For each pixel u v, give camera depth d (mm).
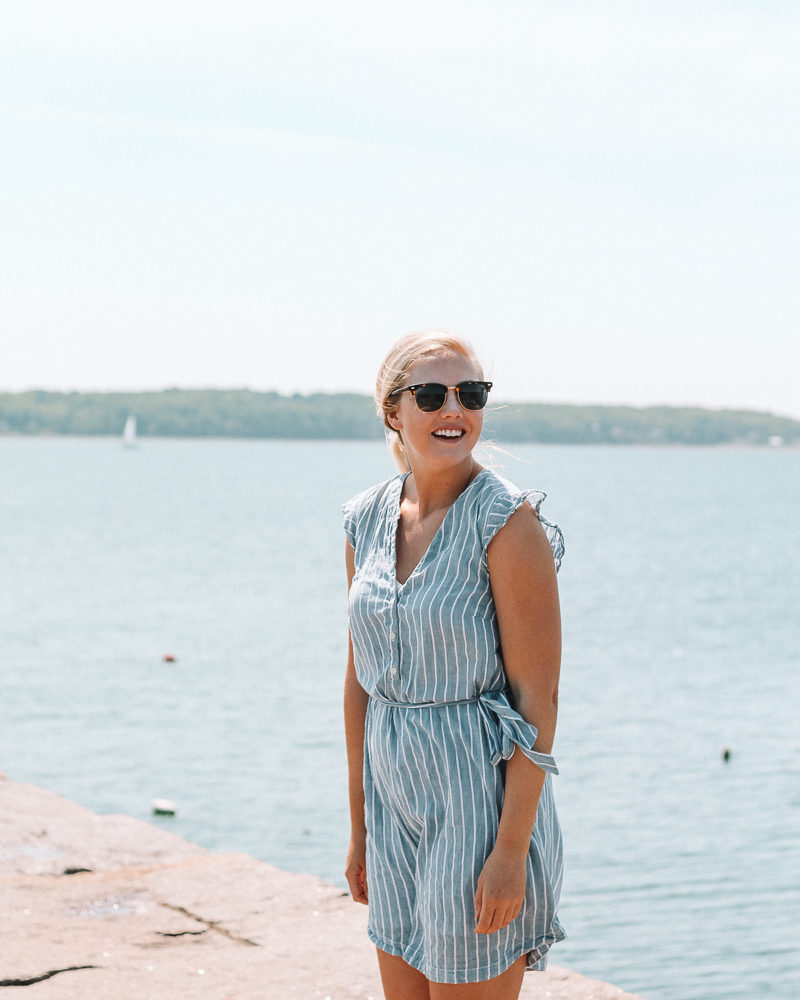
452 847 2406
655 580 53219
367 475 185875
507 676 2465
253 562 56406
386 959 2607
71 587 44906
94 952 3850
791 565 61406
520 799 2373
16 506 100750
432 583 2473
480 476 2547
